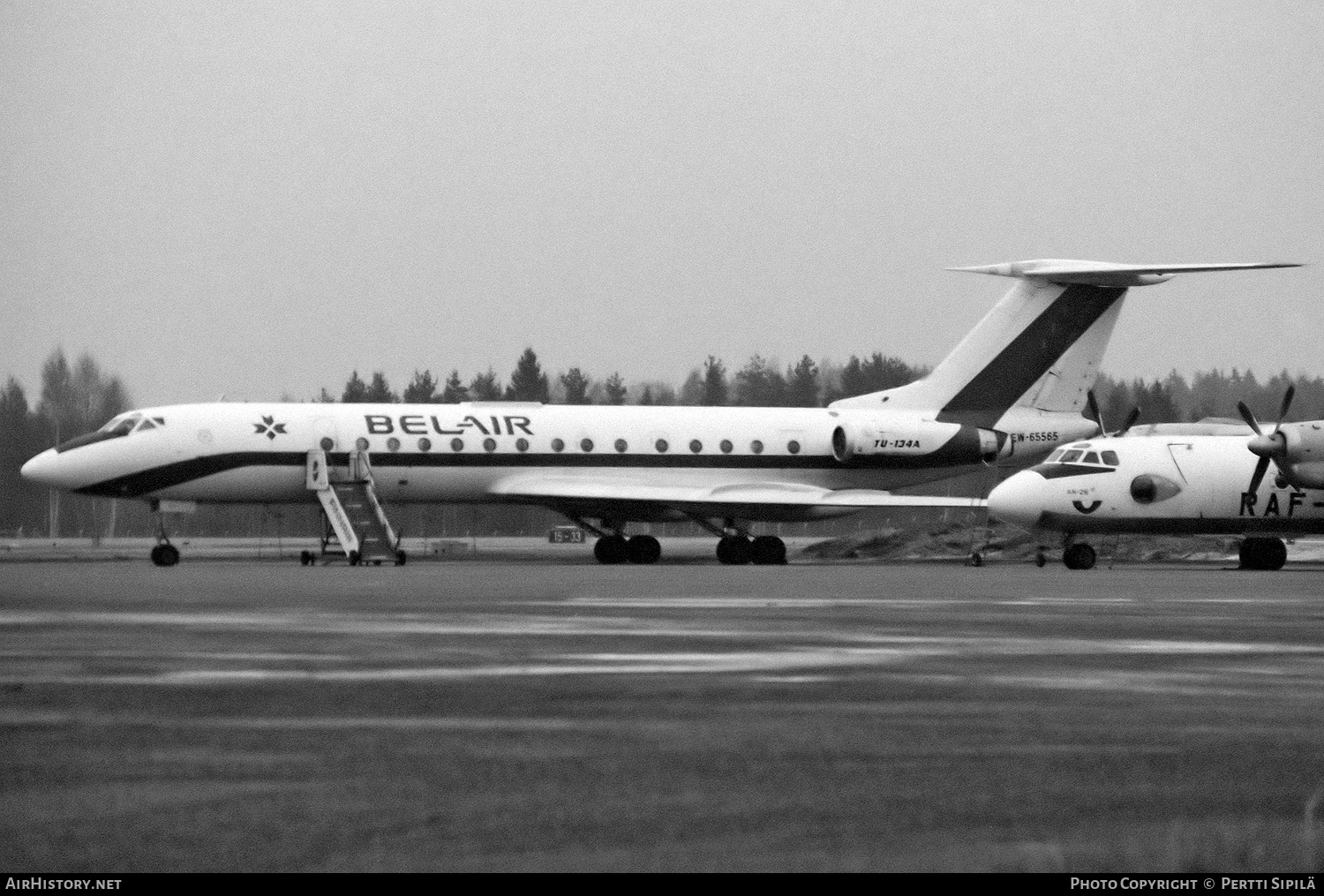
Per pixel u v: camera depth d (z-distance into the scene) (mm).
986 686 65250
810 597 122938
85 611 102500
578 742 51844
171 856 38250
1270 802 43812
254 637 84062
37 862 37812
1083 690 64000
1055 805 43344
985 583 150625
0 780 45875
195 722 55375
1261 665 73188
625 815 42188
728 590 133125
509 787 45219
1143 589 139750
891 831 40656
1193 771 47812
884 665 72625
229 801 43656
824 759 49219
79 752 49875
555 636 86000
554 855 38500
